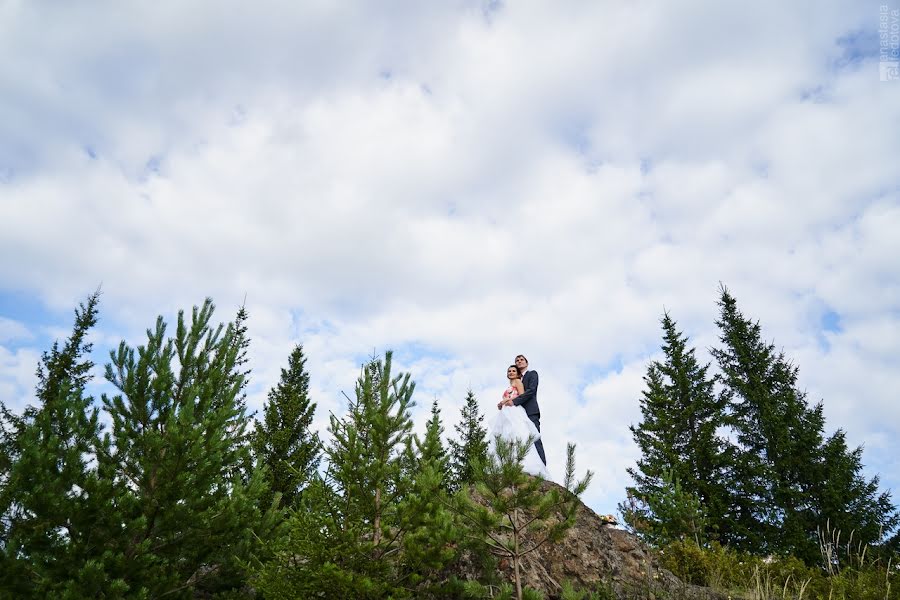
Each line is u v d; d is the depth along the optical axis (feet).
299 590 19.52
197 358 29.66
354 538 19.97
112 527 23.04
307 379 78.33
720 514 65.57
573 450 21.17
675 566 33.09
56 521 22.33
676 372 81.35
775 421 72.33
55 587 21.21
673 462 71.77
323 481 21.88
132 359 27.81
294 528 20.67
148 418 27.30
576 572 26.04
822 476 66.95
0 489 22.50
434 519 20.06
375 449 22.71
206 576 26.20
